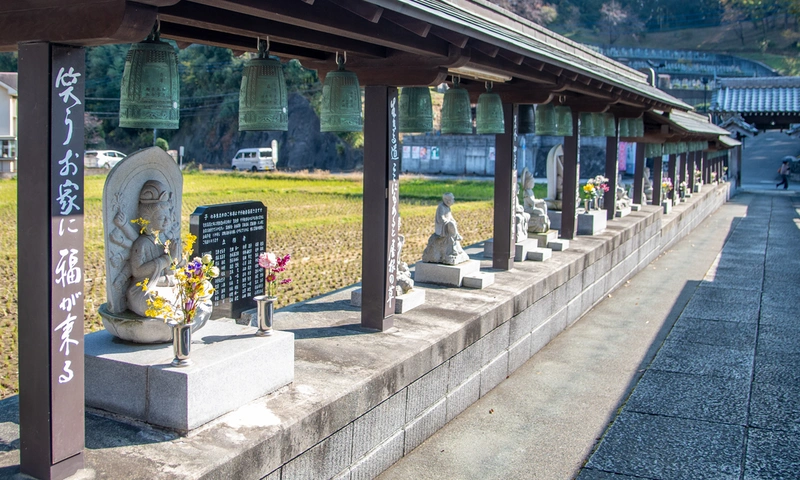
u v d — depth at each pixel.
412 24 5.83
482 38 6.60
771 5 84.62
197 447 4.67
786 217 28.84
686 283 15.38
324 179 46.72
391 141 7.41
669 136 20.08
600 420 7.74
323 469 5.48
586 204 15.41
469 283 9.61
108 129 53.34
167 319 4.91
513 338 9.24
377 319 7.49
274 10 4.80
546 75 9.69
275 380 5.64
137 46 4.52
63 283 4.21
